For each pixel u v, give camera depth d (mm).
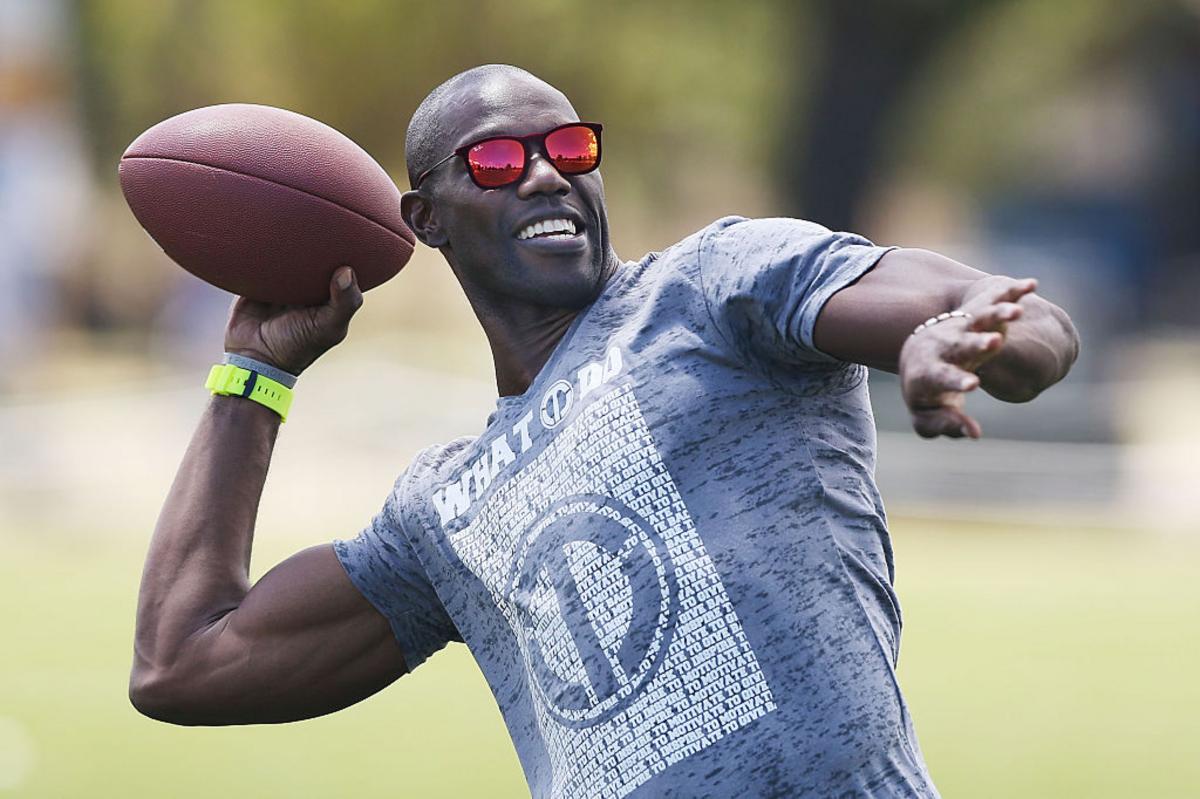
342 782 21094
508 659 9711
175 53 72062
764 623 8883
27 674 27031
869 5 70250
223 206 10820
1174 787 20422
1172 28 85062
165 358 71875
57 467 45281
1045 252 85250
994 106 85688
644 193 82812
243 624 10531
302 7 70125
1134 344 78188
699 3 69875
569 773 9172
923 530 42406
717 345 9078
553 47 70375
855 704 8891
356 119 72000
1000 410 44000
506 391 10016
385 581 10305
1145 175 92812
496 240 9664
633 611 8977
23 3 62000
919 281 8406
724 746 8836
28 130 63500
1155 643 29203
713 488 9023
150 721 24359
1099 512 43656
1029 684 26234
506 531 9500
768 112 74062
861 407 9492
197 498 10812
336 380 54938
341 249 10922
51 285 69500
